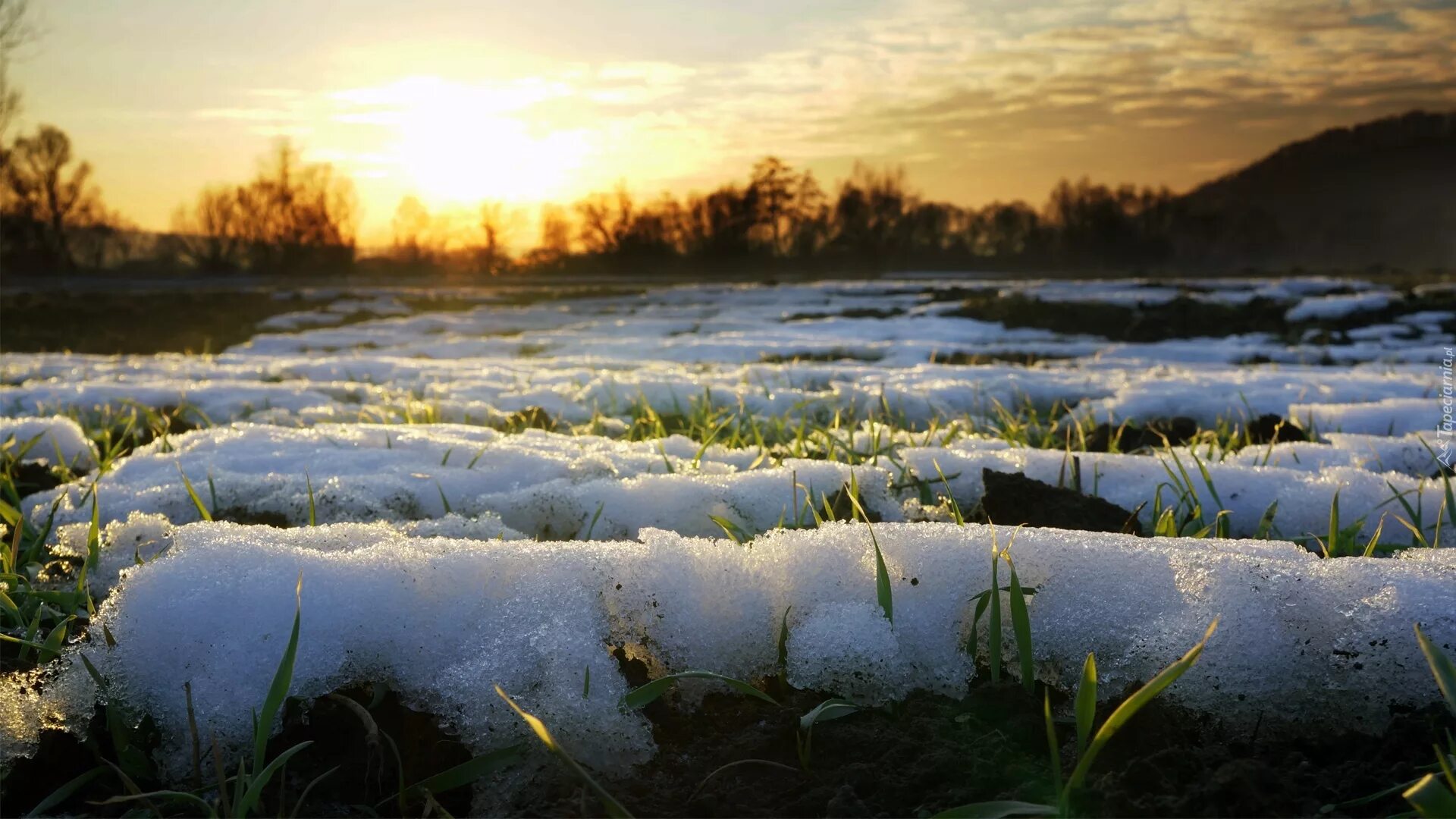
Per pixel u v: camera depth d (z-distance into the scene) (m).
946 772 0.45
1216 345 3.86
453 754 0.49
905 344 3.61
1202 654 0.49
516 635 0.51
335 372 2.45
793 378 2.14
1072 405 1.83
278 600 0.53
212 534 0.60
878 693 0.51
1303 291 6.94
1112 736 0.47
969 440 1.16
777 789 0.45
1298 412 1.45
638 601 0.54
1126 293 7.26
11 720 0.48
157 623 0.51
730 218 26.62
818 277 24.34
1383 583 0.51
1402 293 6.18
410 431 1.19
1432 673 0.48
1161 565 0.54
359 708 0.48
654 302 9.52
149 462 1.03
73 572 0.71
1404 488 0.85
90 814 0.46
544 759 0.47
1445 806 0.33
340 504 0.87
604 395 1.74
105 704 0.50
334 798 0.48
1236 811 0.41
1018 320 5.05
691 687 0.53
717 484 0.84
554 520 0.83
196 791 0.46
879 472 0.88
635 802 0.45
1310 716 0.49
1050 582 0.54
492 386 1.97
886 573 0.53
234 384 1.97
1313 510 0.84
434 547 0.58
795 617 0.54
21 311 7.59
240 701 0.49
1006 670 0.53
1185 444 1.30
